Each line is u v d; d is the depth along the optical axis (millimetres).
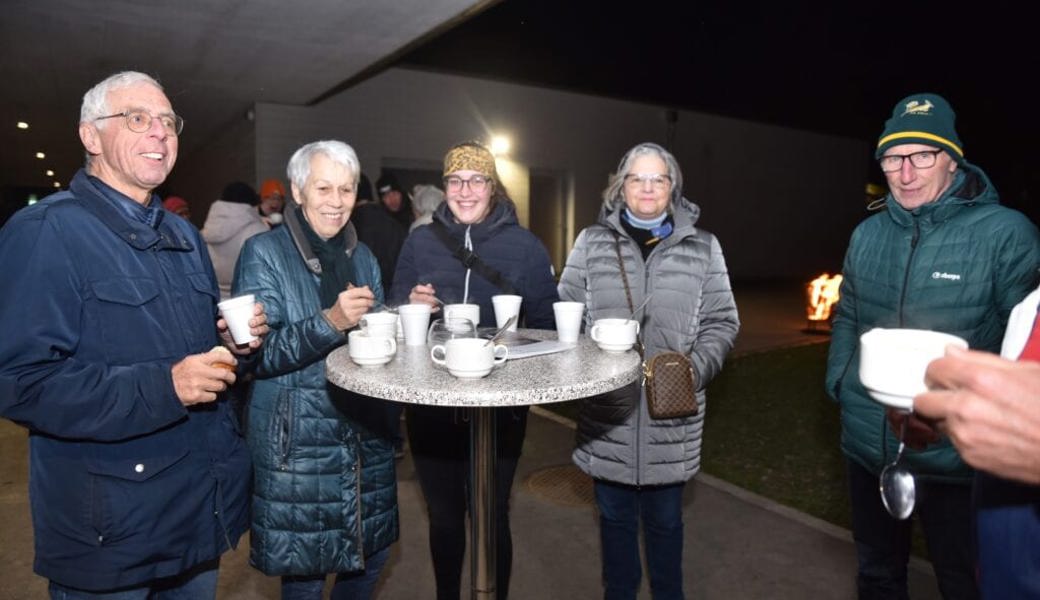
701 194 18484
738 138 19016
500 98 14711
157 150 1715
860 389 2176
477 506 1949
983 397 781
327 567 2117
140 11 6512
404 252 2936
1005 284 1909
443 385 1498
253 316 1804
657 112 17219
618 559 2609
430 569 3248
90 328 1596
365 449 2178
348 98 12703
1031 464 763
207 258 1981
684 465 2521
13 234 1536
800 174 20547
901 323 2080
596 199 16406
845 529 3613
